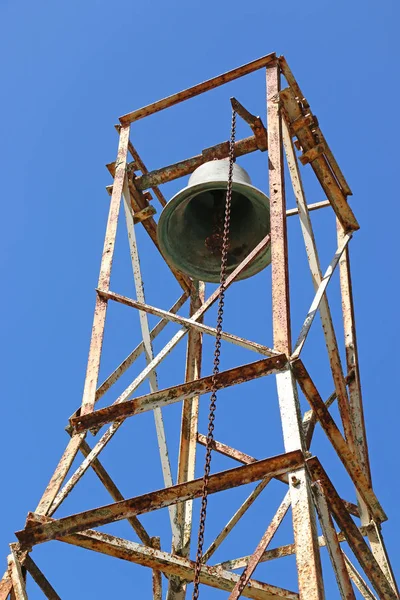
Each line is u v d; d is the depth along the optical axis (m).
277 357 8.19
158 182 11.70
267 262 10.82
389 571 9.77
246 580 7.04
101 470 10.35
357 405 10.89
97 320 9.83
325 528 7.47
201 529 7.28
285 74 11.29
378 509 9.95
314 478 7.60
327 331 10.50
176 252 11.06
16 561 7.74
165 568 8.47
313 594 6.52
